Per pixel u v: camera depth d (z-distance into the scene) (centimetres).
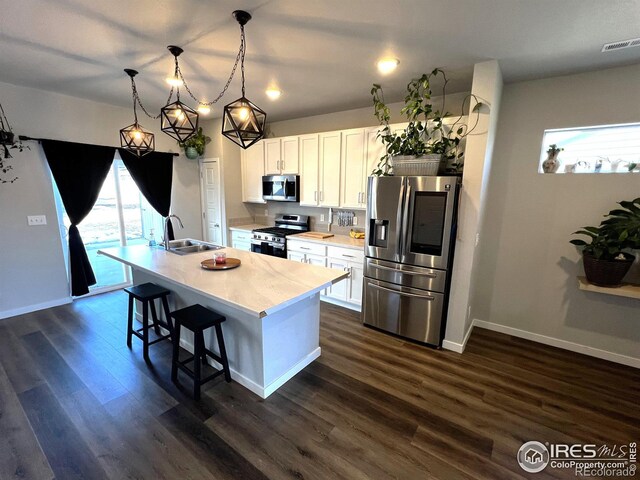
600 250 254
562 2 166
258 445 182
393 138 312
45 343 296
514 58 242
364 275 337
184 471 165
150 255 307
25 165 348
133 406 213
